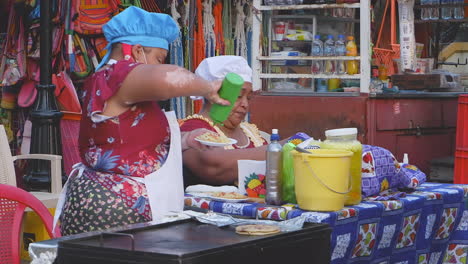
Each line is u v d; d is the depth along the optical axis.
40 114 5.29
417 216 3.40
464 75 6.55
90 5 5.90
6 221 3.16
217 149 3.57
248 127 4.21
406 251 3.40
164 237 2.38
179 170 3.04
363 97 5.01
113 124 2.88
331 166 2.87
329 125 5.11
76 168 3.02
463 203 3.73
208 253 2.15
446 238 3.70
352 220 2.97
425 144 5.51
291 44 5.37
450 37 6.93
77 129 5.87
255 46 5.30
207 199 3.21
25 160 6.02
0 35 6.16
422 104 5.46
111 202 2.84
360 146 3.10
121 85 2.80
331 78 5.19
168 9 6.49
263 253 2.33
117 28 3.04
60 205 3.04
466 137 5.02
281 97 5.25
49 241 2.44
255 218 3.00
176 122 3.07
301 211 2.91
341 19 5.32
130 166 2.90
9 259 3.15
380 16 5.84
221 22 7.11
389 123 5.17
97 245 2.23
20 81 6.09
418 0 6.18
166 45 3.16
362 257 3.13
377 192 3.35
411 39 5.73
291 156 3.11
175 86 2.64
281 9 5.20
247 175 3.35
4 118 6.25
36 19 5.88
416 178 3.59
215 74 3.76
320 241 2.55
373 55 5.30
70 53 5.86
